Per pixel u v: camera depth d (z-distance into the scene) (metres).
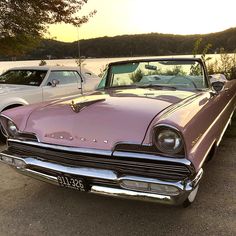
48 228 2.95
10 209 3.30
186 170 2.49
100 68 8.29
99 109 3.03
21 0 9.51
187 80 4.12
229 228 2.84
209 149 3.14
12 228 2.96
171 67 4.25
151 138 2.57
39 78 6.86
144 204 3.30
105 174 2.69
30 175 3.18
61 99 3.72
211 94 3.83
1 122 3.42
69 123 2.98
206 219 2.99
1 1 9.37
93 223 3.01
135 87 4.22
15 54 11.24
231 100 5.53
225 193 3.48
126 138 2.65
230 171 4.08
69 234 2.85
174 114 2.67
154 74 4.32
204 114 3.08
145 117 2.75
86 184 2.80
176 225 2.93
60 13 10.12
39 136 3.08
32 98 6.33
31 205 3.37
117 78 4.53
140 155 2.58
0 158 3.35
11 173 4.25
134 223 2.99
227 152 4.83
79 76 7.63
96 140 2.77
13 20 9.62
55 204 3.38
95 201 3.41
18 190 3.73
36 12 9.81
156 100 3.20
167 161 2.51
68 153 2.88
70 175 2.83
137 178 2.57
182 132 2.46
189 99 3.31
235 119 6.58
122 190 2.66
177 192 2.48
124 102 3.17
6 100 5.81
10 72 7.35
